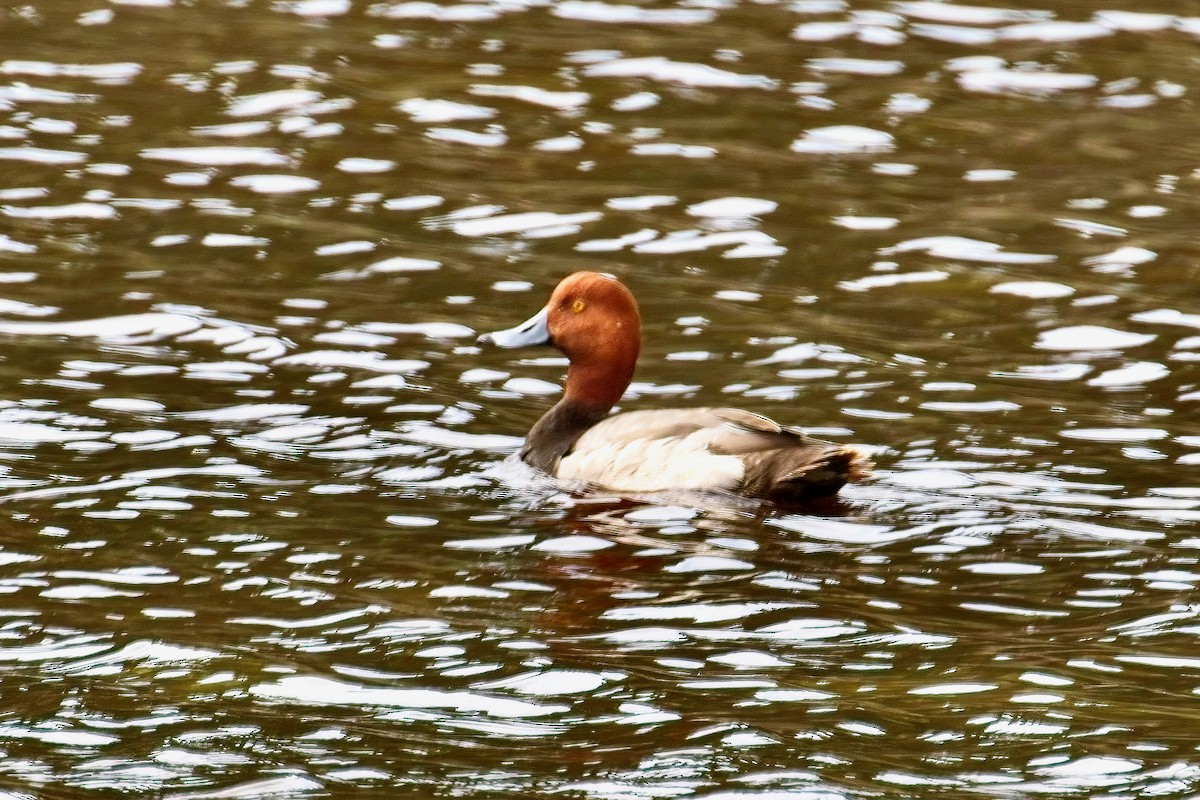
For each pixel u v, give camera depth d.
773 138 21.81
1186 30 26.58
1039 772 7.90
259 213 18.92
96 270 16.98
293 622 9.65
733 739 8.25
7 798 7.67
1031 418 13.42
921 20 27.00
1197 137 22.03
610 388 12.70
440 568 10.42
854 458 11.04
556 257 17.73
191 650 9.27
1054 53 25.44
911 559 10.55
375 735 8.33
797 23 26.81
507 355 15.08
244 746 8.20
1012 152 21.45
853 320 15.98
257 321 15.66
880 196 19.80
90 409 13.30
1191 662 9.11
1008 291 16.83
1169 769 7.90
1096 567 10.45
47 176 19.91
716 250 17.97
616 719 8.50
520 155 21.06
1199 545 10.80
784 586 10.15
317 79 23.81
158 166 20.41
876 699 8.70
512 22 26.84
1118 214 19.23
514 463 12.41
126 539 10.82
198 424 13.07
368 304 16.25
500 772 7.93
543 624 9.63
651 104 23.03
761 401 13.88
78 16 26.89
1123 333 15.62
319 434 12.96
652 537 10.85
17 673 8.97
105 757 8.09
